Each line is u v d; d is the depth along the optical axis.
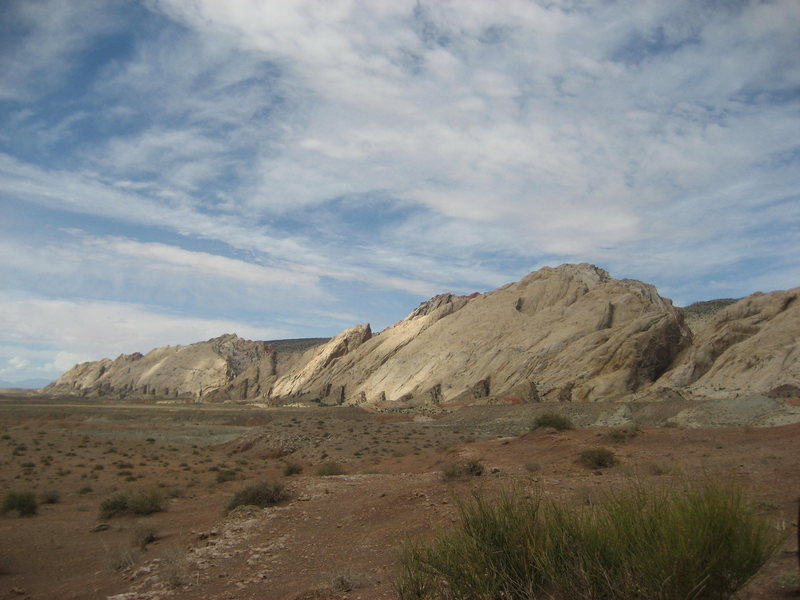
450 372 130.62
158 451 59.66
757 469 14.23
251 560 12.52
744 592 5.46
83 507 27.50
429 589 6.27
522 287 161.12
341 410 112.94
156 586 11.38
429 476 21.70
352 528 14.53
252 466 46.81
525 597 5.62
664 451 23.31
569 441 27.45
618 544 5.24
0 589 13.87
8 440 64.81
